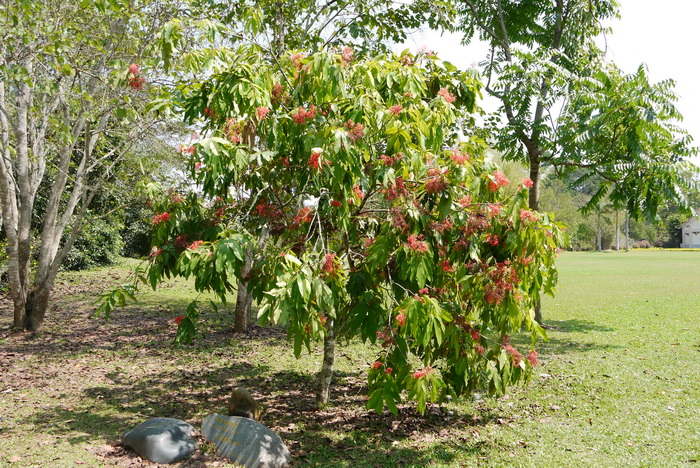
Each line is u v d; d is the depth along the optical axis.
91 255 18.98
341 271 3.86
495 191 4.25
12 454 4.19
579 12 9.64
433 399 3.85
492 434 4.77
